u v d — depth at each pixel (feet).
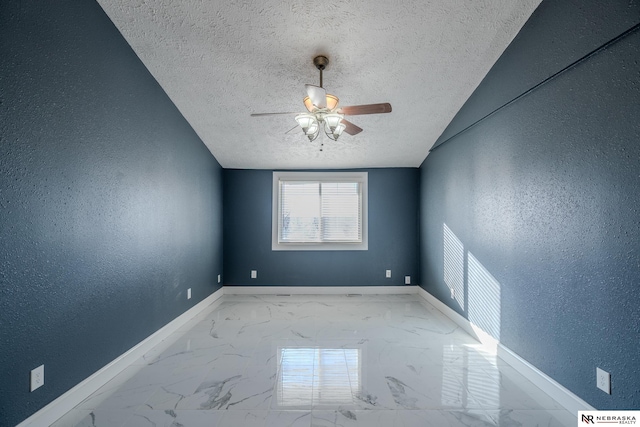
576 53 5.98
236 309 13.65
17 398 5.18
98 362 7.08
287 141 13.75
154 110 9.53
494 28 7.72
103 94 7.25
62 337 6.09
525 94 7.58
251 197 16.70
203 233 13.70
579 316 5.98
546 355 6.88
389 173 16.70
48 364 5.76
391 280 16.62
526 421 5.88
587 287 5.79
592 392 5.67
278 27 7.74
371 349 9.26
